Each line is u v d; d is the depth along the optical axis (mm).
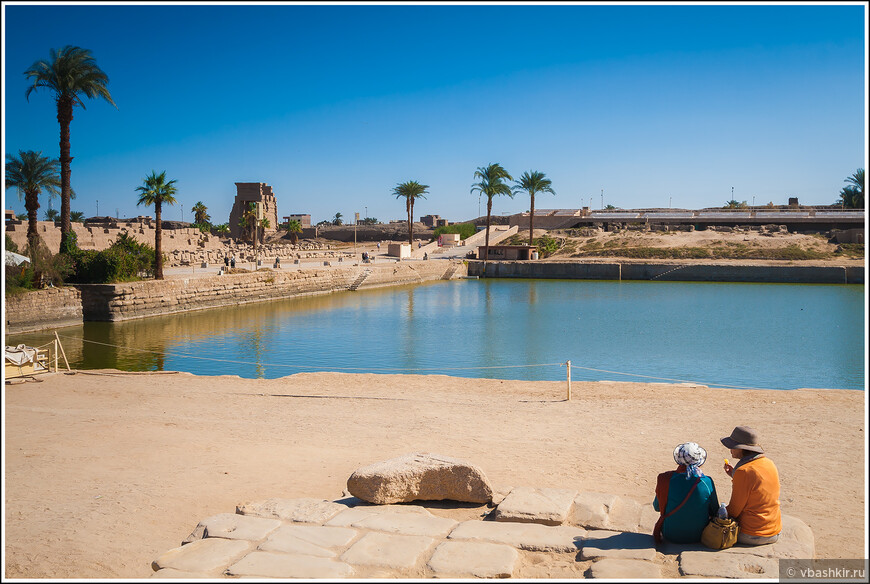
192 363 27594
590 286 73812
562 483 8719
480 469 7684
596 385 16859
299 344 33062
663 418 12797
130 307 42594
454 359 28719
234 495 8516
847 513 7344
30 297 37500
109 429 12336
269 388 16750
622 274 83062
